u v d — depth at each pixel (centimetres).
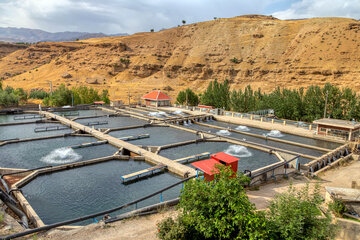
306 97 6481
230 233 1071
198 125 6319
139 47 18038
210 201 1087
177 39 18375
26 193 2512
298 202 1088
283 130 5434
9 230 1355
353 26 12212
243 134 5353
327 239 1084
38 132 5225
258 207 1861
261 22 16938
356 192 1566
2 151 3881
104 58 17075
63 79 15425
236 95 7762
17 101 8519
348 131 4522
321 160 3281
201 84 14600
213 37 16788
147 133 5250
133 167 3244
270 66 13600
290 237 1009
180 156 3766
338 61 11362
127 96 12338
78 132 5134
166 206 1891
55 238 1331
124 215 1638
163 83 15025
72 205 2298
